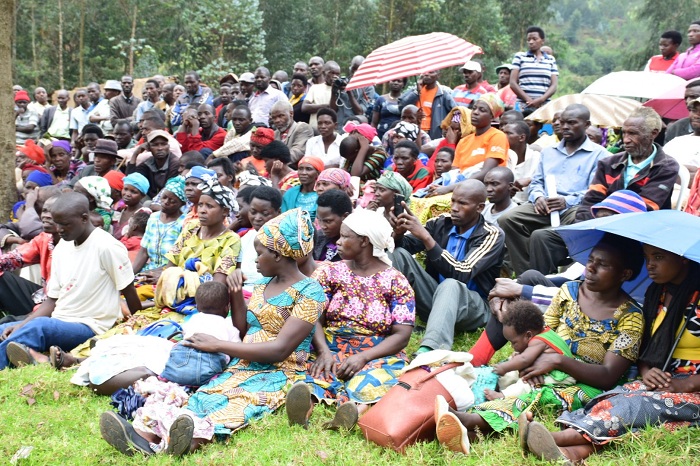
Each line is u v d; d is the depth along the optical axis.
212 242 6.05
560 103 9.74
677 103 9.42
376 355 4.89
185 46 23.39
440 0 21.02
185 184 6.57
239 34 22.09
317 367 4.90
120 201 8.80
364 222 5.02
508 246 6.82
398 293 5.05
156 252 6.84
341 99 11.93
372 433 4.21
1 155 8.84
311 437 4.32
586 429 3.98
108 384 5.00
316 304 4.73
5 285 7.07
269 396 4.63
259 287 4.97
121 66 23.73
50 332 5.69
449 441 4.02
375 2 22.94
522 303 4.73
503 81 12.67
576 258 4.87
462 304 5.62
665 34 11.03
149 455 4.15
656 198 5.80
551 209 6.62
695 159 7.16
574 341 4.64
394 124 11.67
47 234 7.03
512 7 24.39
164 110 14.45
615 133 9.33
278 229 4.73
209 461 4.04
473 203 6.01
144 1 23.19
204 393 4.64
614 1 67.19
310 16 23.86
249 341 4.87
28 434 4.52
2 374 5.34
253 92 13.21
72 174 11.81
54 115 16.62
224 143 10.84
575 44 62.09
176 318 5.86
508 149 7.82
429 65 9.47
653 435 3.99
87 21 23.64
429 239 5.86
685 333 4.28
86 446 4.34
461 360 4.42
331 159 9.08
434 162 8.61
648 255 4.29
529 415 3.94
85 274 5.95
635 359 4.48
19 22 23.39
